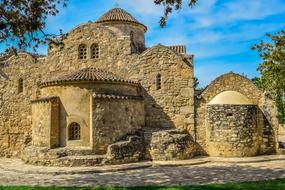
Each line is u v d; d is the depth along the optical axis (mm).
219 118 24125
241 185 13688
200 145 25047
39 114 23094
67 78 22609
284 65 18672
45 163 21062
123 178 16875
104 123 21734
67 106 22344
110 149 20969
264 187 13172
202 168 19719
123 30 31344
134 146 22000
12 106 29359
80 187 13938
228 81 25641
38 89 28734
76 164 20359
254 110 24234
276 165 20344
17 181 16578
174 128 25312
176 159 22312
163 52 26141
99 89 22484
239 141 23609
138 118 24078
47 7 15836
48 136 22062
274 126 24938
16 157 28688
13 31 15531
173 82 25812
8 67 29703
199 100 25484
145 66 26234
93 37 27375
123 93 23844
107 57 26984
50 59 28250
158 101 25812
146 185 14672
